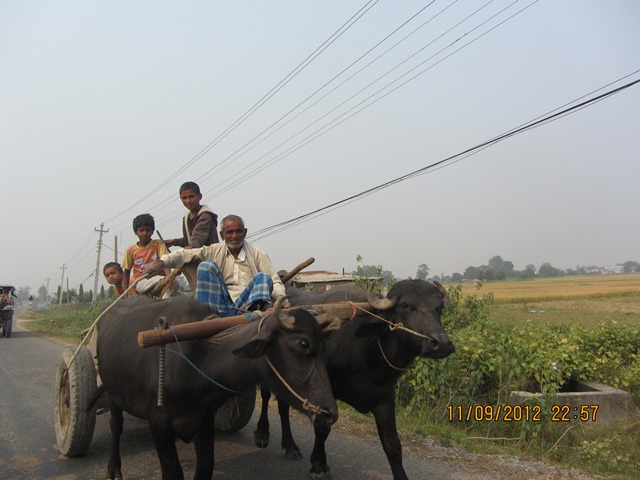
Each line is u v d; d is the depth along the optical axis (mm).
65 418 6102
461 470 5570
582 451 6031
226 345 3936
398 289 4754
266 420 6527
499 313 34875
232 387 3977
